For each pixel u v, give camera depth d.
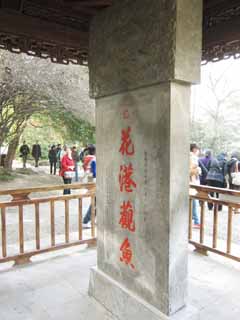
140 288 1.68
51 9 1.87
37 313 1.92
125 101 1.70
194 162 4.18
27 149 12.03
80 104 8.56
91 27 1.89
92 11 1.81
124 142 1.73
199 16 1.44
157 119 1.49
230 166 5.11
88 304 2.02
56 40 1.92
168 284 1.50
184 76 1.40
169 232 1.47
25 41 1.92
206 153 5.36
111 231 1.90
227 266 2.64
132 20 1.56
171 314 1.53
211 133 14.38
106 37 1.76
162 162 1.47
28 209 5.50
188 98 1.50
